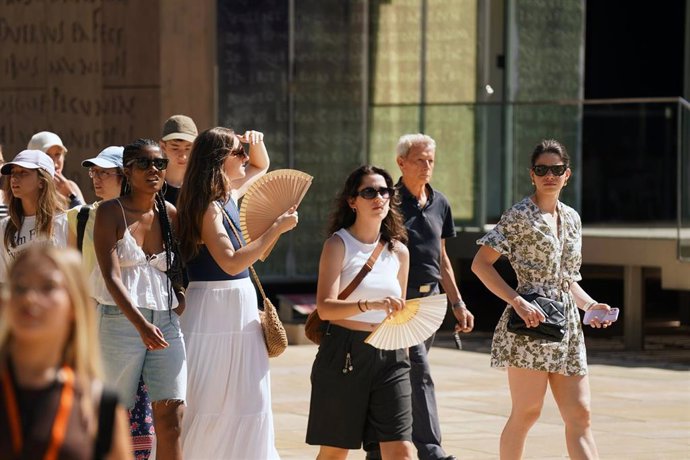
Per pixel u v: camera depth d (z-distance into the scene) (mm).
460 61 45875
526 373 18547
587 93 53344
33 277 8969
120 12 42375
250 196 18312
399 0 45344
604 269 44531
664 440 25172
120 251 17359
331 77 44062
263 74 42719
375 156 44469
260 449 17969
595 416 27906
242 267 17594
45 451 8812
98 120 42656
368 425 17047
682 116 38812
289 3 43156
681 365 36125
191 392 17891
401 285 17812
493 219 42094
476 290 47156
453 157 42844
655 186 39156
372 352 16828
